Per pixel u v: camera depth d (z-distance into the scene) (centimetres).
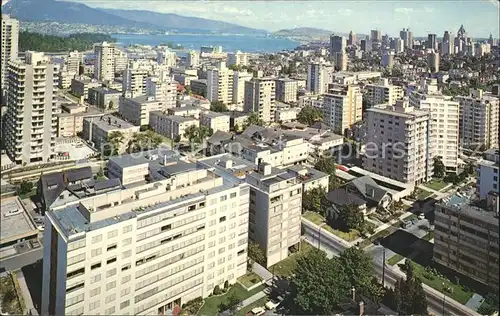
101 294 6675
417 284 7825
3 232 9100
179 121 18238
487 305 8069
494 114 17738
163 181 7906
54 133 14588
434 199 13300
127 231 6819
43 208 10306
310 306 7481
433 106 15188
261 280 8788
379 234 10912
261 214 9306
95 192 9388
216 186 8406
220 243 8256
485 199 9606
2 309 7244
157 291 7388
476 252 8800
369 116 15100
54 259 6700
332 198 11762
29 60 13738
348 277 7975
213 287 8294
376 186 12756
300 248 10119
